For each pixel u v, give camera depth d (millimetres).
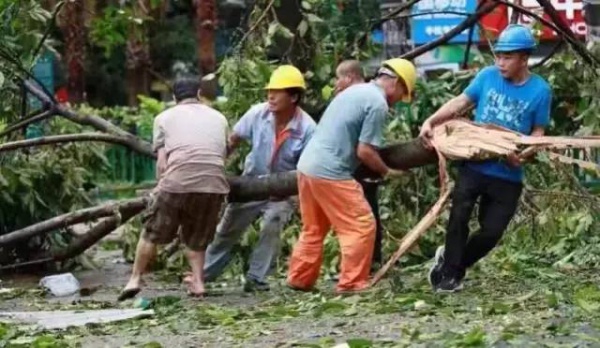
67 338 13555
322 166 16594
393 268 18641
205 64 37094
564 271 18391
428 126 16391
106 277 22734
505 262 19062
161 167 17484
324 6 21766
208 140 17406
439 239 20562
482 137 15789
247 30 21656
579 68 21219
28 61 21734
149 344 12461
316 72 21359
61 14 23797
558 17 20516
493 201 15945
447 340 11539
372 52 22109
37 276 23344
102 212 20344
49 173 23781
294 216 20812
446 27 28047
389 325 13227
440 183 18625
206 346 12531
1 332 13898
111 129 21438
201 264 17734
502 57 15867
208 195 17328
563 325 12195
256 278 18141
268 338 12828
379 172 16672
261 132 18031
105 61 62188
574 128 21672
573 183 19125
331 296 16172
